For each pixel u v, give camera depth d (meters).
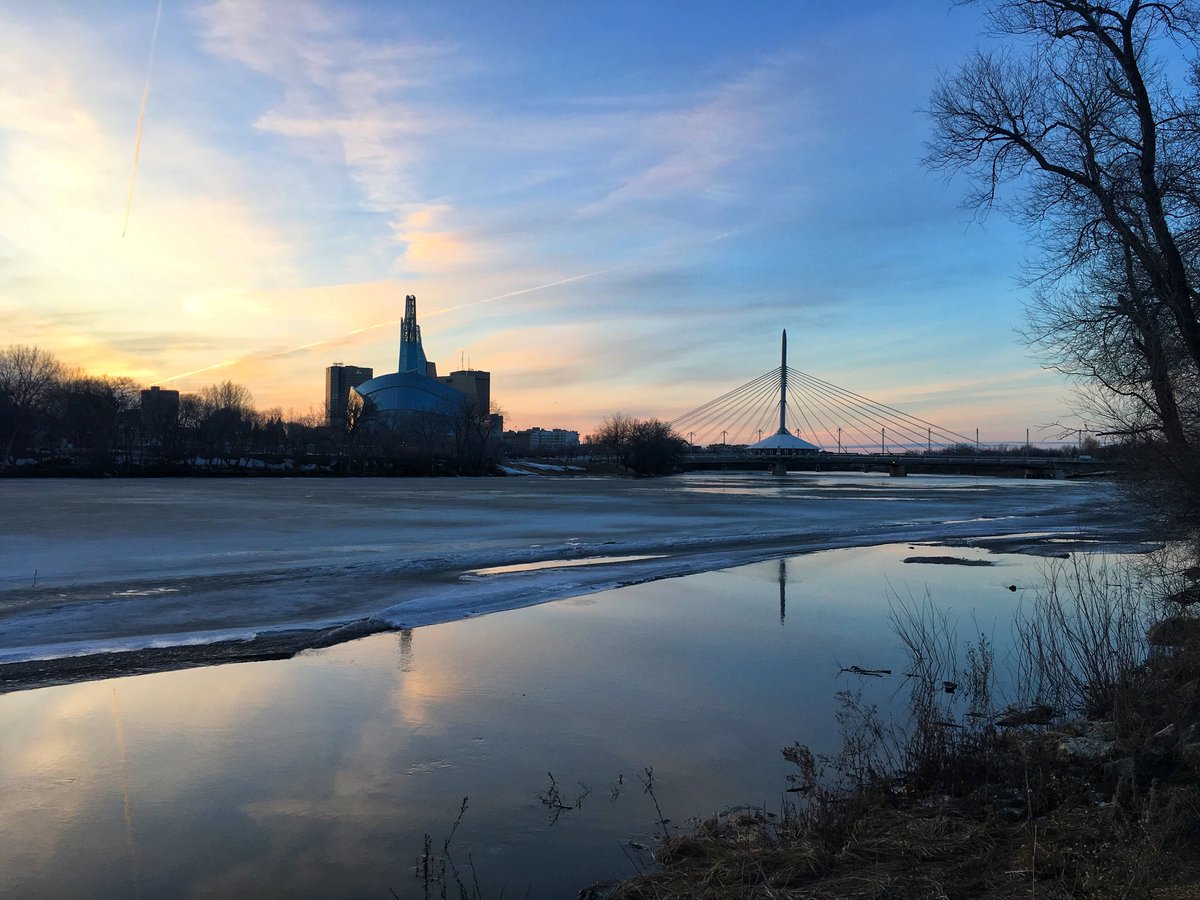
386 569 23.59
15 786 8.41
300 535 33.22
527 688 12.02
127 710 10.87
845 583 22.31
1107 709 9.65
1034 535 36.50
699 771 8.91
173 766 8.96
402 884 6.53
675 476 150.62
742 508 54.66
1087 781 7.55
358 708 11.02
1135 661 11.05
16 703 11.12
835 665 13.38
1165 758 7.69
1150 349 16.67
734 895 5.68
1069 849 5.89
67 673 12.57
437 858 6.97
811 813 7.37
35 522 37.97
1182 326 15.27
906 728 10.10
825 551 30.09
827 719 10.63
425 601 18.58
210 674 12.63
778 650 14.35
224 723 10.38
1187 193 14.86
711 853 6.70
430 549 28.78
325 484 95.75
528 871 6.74
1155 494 18.62
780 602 19.23
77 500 56.28
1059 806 7.11
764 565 26.06
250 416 152.62
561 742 9.79
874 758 9.09
